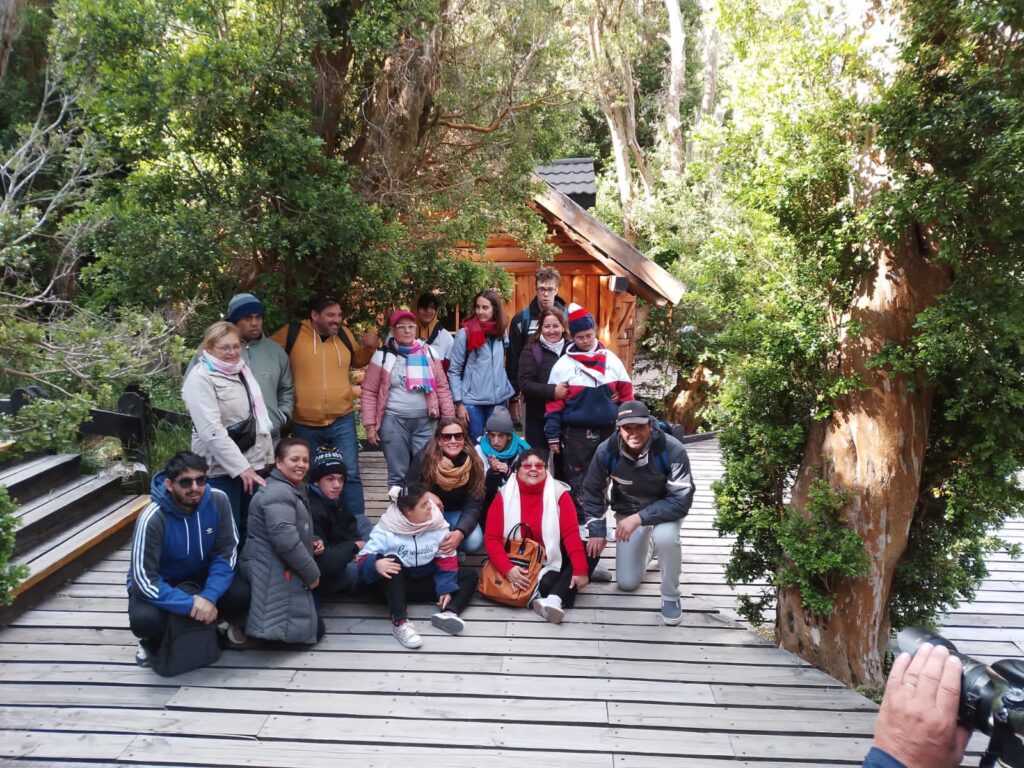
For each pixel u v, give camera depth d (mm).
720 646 4027
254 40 4270
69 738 3189
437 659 3854
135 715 3350
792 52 3389
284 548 3695
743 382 3963
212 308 5117
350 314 5648
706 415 4516
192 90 4000
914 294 3361
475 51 5438
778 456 3912
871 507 3562
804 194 3498
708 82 16016
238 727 3279
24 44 9414
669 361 13312
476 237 5637
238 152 4520
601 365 4844
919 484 3770
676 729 3330
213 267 4660
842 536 3611
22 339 3504
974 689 939
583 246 8648
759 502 4109
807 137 3475
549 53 5500
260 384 4453
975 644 4848
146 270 4367
